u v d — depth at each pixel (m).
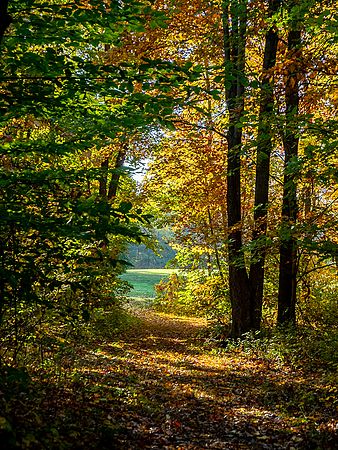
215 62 14.09
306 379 9.62
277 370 10.82
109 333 16.48
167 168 19.36
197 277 24.53
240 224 14.10
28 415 5.24
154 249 22.38
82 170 6.60
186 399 8.53
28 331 7.04
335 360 10.33
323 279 18.05
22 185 5.96
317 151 8.58
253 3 11.54
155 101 6.16
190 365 12.06
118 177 19.53
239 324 15.09
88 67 5.96
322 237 10.30
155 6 12.12
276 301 17.94
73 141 6.88
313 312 16.36
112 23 6.20
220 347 15.09
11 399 5.49
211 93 6.26
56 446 4.79
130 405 7.47
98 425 5.98
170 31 13.45
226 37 12.85
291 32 11.69
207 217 22.11
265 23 11.52
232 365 11.91
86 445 5.22
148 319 26.03
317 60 8.86
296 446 6.16
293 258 13.34
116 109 7.05
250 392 9.23
